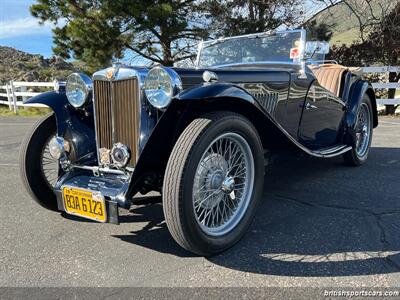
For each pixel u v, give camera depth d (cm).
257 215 320
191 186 232
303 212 323
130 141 280
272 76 342
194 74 279
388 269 232
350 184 396
